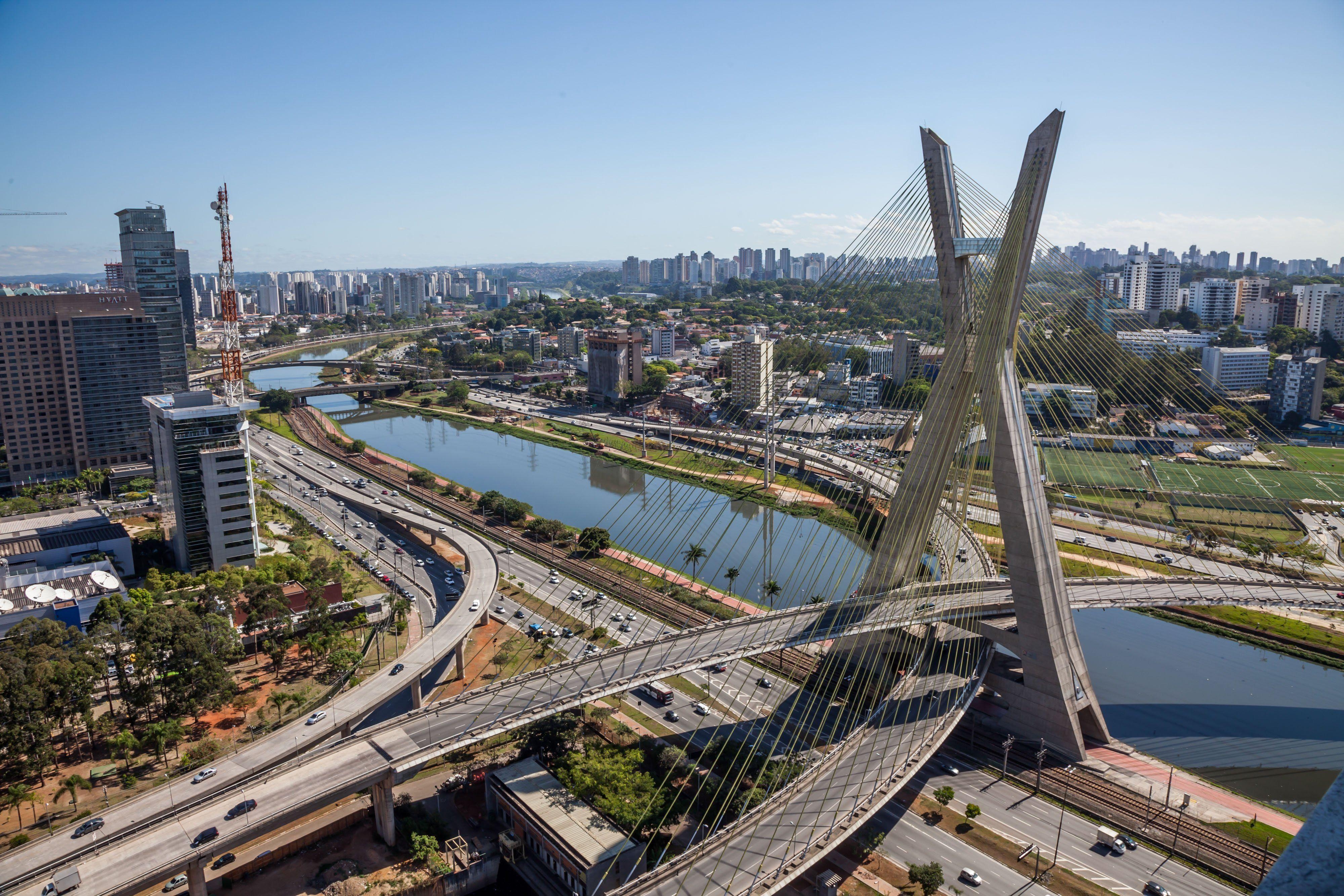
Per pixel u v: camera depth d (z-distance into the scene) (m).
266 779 123.62
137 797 127.56
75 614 190.12
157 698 168.25
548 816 125.44
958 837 128.88
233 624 196.62
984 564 199.00
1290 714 172.50
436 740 132.12
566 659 187.00
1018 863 123.38
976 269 158.88
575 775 132.38
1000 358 149.12
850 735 133.50
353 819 134.00
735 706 164.88
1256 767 153.75
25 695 141.62
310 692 172.38
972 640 167.00
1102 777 145.00
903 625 156.75
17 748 140.62
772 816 114.56
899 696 148.62
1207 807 137.75
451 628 185.25
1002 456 150.75
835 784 121.62
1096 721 158.38
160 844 111.69
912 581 157.75
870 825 131.38
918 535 156.88
